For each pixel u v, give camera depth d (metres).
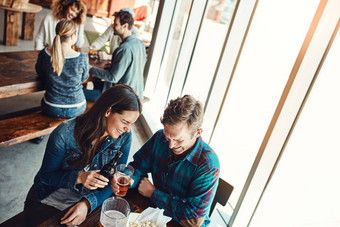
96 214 1.36
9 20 4.98
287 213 2.42
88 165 1.60
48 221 1.25
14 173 2.59
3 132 2.31
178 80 3.79
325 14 1.55
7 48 5.04
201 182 1.43
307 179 2.38
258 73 2.68
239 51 2.35
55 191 1.57
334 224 2.50
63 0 3.43
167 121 1.30
